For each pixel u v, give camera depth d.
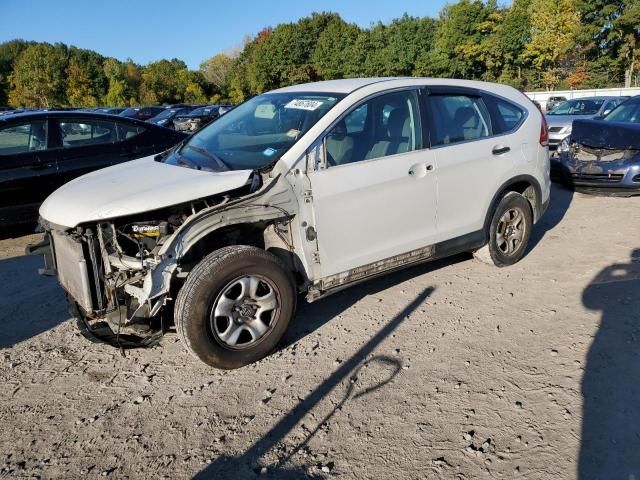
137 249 3.35
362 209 3.74
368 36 58.09
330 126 3.62
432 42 54.50
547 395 3.01
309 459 2.60
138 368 3.48
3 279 5.14
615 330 3.68
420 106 4.16
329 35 59.28
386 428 2.80
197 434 2.81
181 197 3.13
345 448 2.66
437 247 4.29
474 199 4.46
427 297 4.38
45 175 6.30
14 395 3.22
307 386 3.20
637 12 39.41
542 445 2.62
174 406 3.06
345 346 3.65
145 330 3.36
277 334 3.46
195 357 3.38
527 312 4.05
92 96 65.44
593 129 7.56
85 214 3.09
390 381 3.21
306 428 2.82
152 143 7.17
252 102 4.62
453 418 2.85
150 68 69.50
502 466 2.50
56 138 6.46
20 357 3.67
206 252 3.57
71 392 3.24
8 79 69.38
